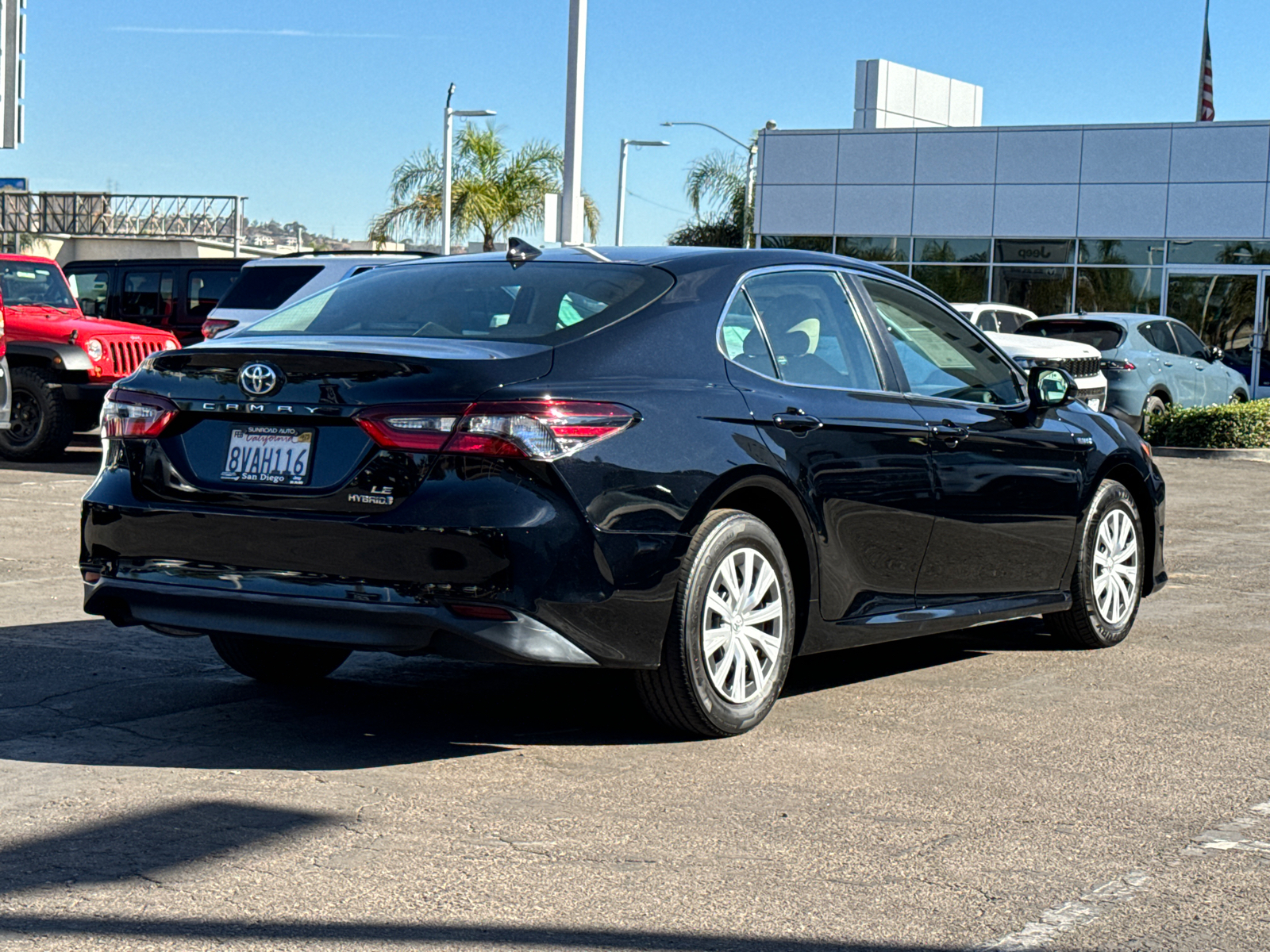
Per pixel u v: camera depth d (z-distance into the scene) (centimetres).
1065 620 676
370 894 352
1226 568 973
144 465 488
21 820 402
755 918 342
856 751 491
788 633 520
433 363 452
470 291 524
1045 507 639
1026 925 341
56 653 621
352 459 452
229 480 471
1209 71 3538
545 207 1838
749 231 4203
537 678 600
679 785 448
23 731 496
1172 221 2922
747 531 496
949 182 3112
